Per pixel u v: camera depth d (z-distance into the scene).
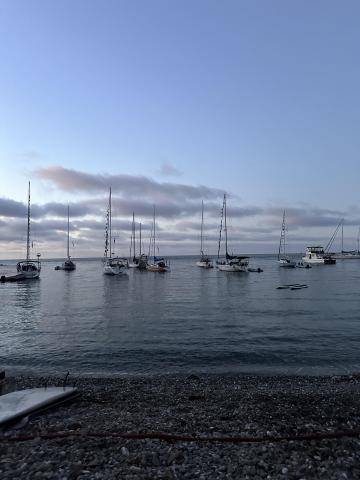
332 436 8.83
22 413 10.34
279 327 28.45
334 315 34.09
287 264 128.88
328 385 15.07
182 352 21.22
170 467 7.22
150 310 38.53
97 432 9.17
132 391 13.87
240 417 10.48
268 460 7.54
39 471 7.02
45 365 19.11
